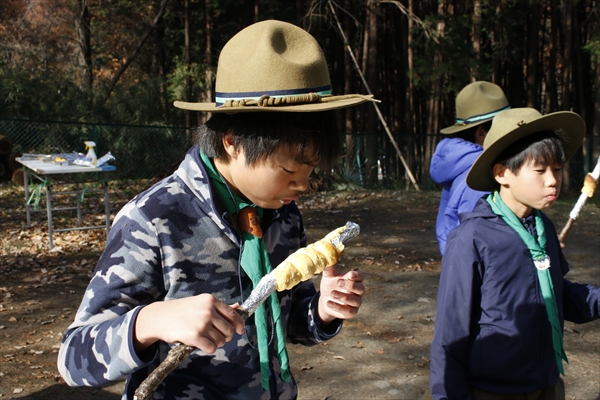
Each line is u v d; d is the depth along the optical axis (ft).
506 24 56.13
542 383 7.67
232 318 4.16
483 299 7.65
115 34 78.84
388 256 27.40
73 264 25.16
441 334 7.68
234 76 4.99
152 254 4.93
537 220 8.04
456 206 11.74
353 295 5.50
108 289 4.78
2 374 14.88
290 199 5.18
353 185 46.57
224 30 66.59
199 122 60.75
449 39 52.49
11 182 43.88
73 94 58.39
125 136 51.85
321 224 34.60
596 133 57.36
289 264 4.54
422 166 54.65
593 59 53.52
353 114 59.21
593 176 9.08
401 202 40.42
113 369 4.32
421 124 67.46
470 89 13.14
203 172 5.23
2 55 64.85
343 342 17.34
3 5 75.72
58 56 79.15
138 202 5.07
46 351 16.52
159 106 63.72
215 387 5.31
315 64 5.00
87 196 41.11
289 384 5.79
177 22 71.51
